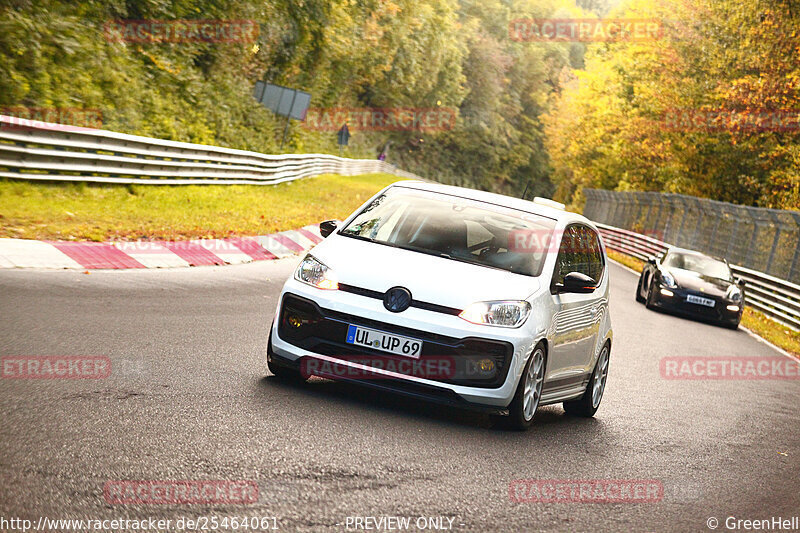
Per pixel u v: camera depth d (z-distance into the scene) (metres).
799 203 32.41
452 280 6.26
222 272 12.47
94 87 22.00
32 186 14.83
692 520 4.90
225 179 24.22
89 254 11.09
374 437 5.45
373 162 65.75
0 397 5.10
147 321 8.09
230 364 6.89
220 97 33.09
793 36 33.00
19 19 19.91
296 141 41.81
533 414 6.57
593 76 66.00
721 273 19.98
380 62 71.25
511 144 110.06
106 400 5.34
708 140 37.50
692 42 38.84
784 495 5.90
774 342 17.84
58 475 3.98
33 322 7.27
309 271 6.39
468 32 100.69
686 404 9.16
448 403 6.08
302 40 45.75
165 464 4.36
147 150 18.47
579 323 7.19
